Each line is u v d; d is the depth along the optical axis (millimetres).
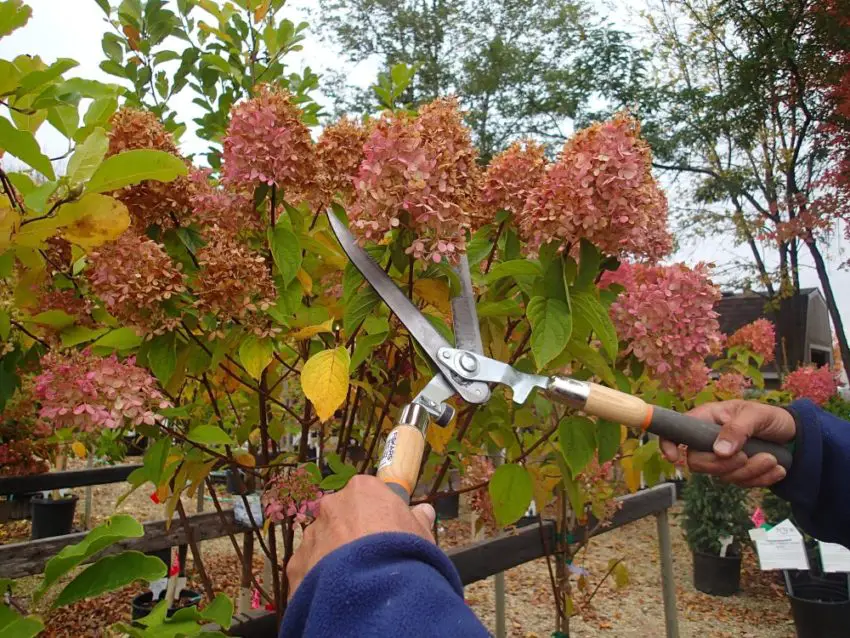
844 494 1103
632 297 1338
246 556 2402
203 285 1176
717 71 10672
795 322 10758
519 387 1091
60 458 5277
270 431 1865
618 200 1132
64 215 937
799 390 4684
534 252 1407
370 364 1520
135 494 6957
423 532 700
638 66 10797
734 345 3527
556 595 2523
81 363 1091
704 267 1320
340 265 1411
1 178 988
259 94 1220
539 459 2227
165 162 932
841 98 8930
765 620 4867
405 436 906
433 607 564
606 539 6754
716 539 5383
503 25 16219
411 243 1151
